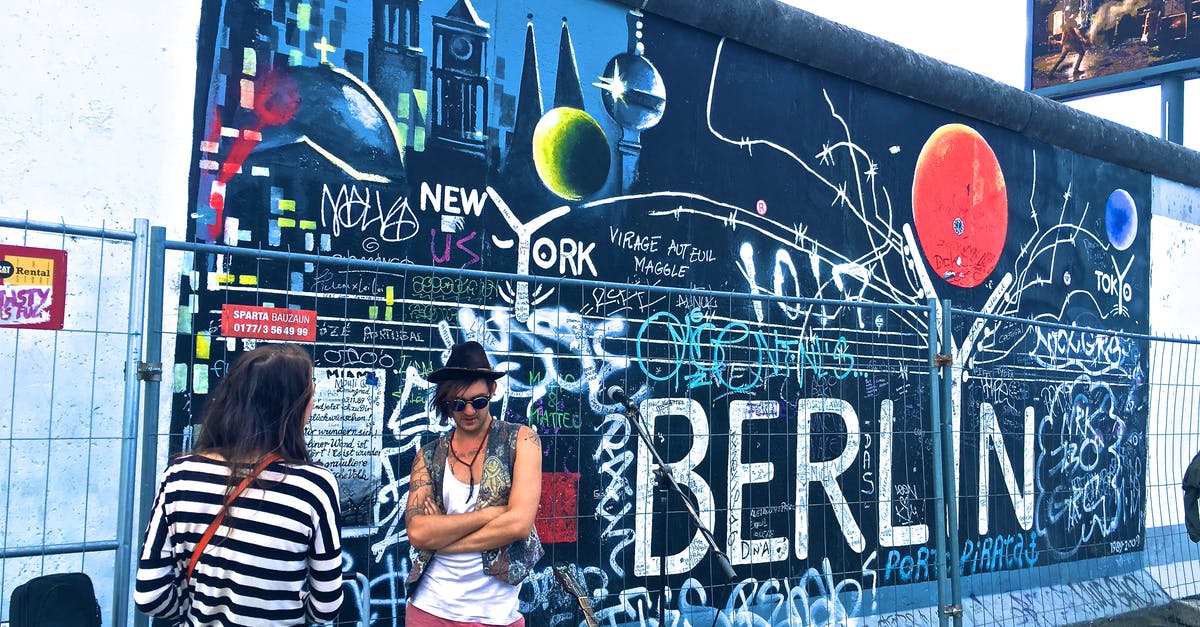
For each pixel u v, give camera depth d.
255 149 4.33
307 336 4.02
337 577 2.59
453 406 3.31
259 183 4.33
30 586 2.92
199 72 4.23
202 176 4.20
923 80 6.83
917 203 6.96
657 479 3.98
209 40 4.26
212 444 2.57
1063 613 7.34
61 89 3.93
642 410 5.46
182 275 4.12
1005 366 7.41
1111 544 8.00
